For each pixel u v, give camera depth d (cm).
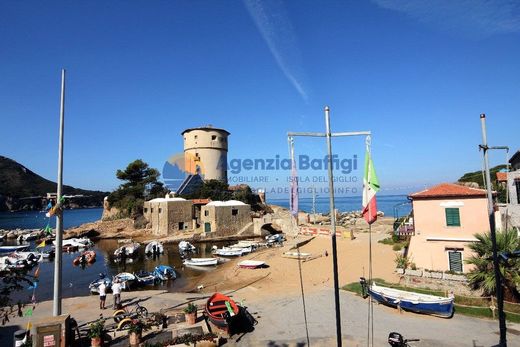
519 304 1850
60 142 1566
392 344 1382
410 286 2250
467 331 1611
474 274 2009
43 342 1301
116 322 1700
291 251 4116
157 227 6806
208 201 7094
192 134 8975
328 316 1852
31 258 4669
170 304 2156
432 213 2408
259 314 1912
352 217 8306
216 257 4556
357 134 995
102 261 4644
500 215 2309
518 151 3519
